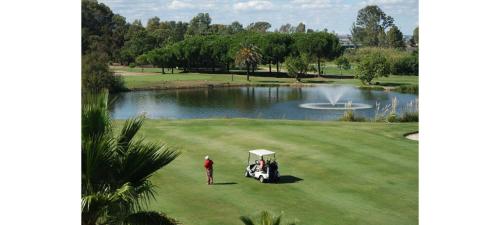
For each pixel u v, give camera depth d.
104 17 119.75
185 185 19.47
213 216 16.47
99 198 9.66
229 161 22.83
